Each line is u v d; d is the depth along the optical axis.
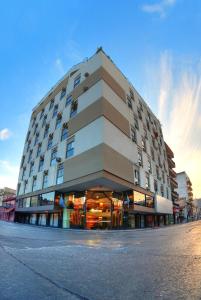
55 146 27.25
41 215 29.86
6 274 3.92
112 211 23.05
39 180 28.70
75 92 27.02
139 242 9.01
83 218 22.20
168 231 15.34
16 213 34.94
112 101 23.84
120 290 3.21
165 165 40.00
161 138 41.97
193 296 2.92
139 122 30.42
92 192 23.38
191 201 86.06
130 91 30.23
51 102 33.81
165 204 33.12
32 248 6.96
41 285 3.42
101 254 6.02
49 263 4.87
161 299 2.85
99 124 21.03
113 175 20.09
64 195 24.84
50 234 13.51
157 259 5.22
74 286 3.39
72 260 5.22
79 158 21.80
